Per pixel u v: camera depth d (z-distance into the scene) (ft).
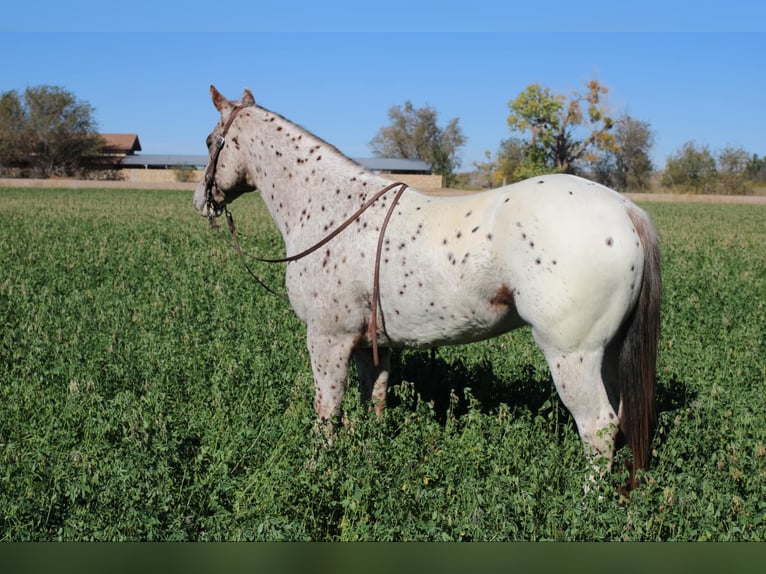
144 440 18.06
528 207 16.46
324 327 19.83
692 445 18.02
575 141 265.75
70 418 20.54
